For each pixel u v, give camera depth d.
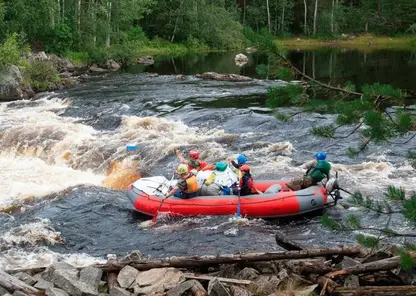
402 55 37.41
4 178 13.17
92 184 12.50
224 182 10.38
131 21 49.72
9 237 9.37
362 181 11.40
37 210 10.80
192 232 9.57
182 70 33.41
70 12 37.81
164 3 52.75
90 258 8.67
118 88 24.69
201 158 13.52
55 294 6.45
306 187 10.32
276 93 5.34
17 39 31.42
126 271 7.10
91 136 15.90
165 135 15.42
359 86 5.82
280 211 9.94
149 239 9.40
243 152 13.75
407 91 4.99
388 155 12.87
